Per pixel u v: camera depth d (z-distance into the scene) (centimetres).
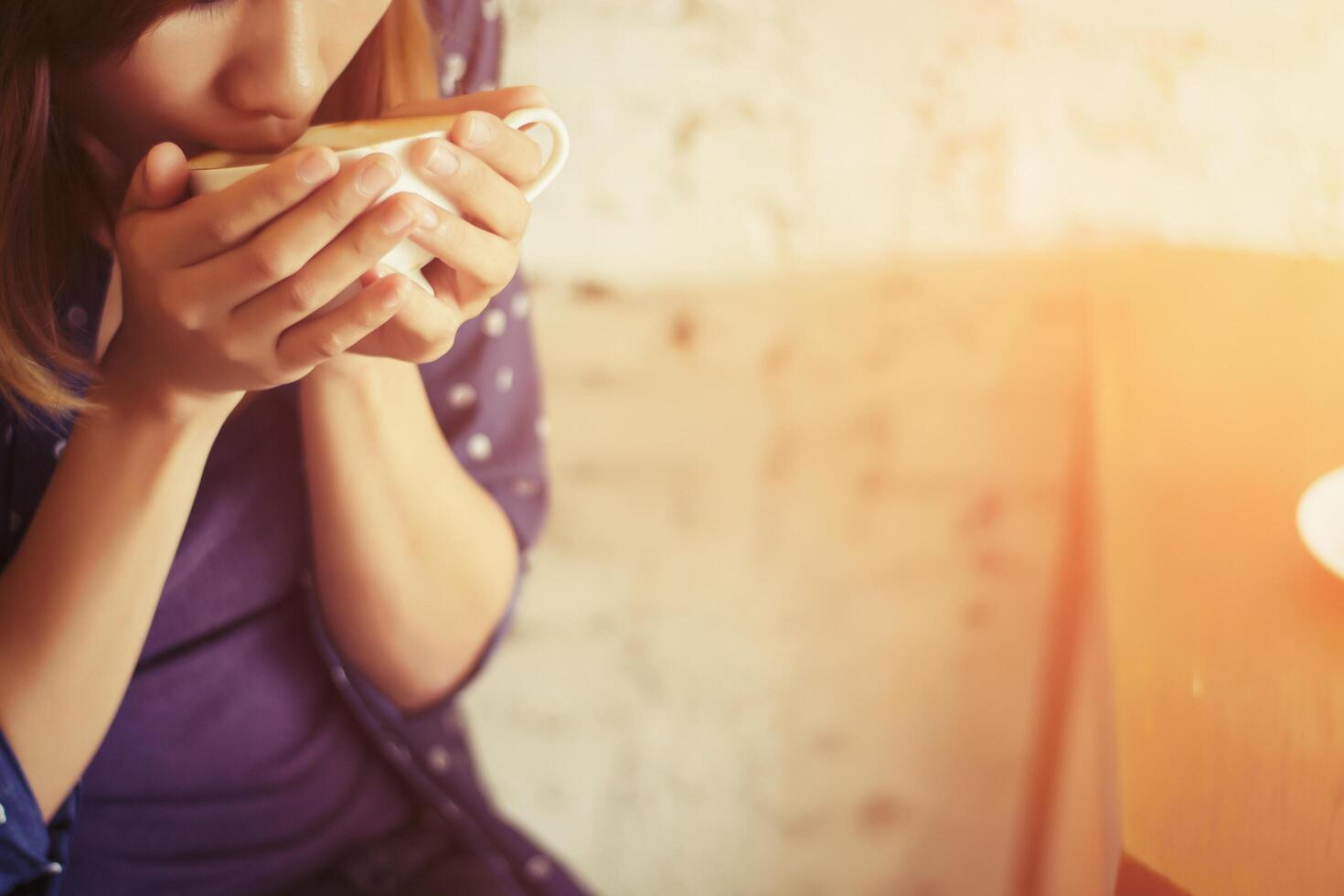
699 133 146
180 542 111
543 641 162
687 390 155
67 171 103
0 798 99
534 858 122
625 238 148
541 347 150
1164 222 157
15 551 108
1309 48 148
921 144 151
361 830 119
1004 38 149
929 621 170
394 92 112
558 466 155
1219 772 95
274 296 90
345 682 117
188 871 113
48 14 94
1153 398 129
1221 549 112
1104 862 100
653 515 159
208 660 112
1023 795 179
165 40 93
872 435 161
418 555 115
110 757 111
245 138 97
